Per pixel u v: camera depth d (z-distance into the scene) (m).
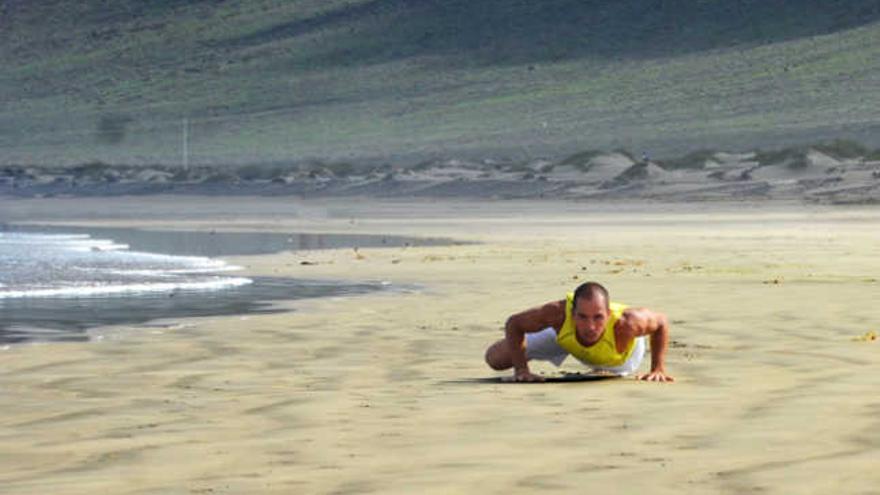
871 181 90.75
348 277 30.56
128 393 13.47
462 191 109.88
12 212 90.81
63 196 131.12
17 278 29.70
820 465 9.05
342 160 180.50
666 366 14.64
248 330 19.53
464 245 45.00
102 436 10.87
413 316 21.39
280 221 70.44
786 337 17.69
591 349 13.37
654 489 8.48
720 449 9.70
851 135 163.62
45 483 9.08
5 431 11.20
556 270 32.34
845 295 23.73
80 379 14.59
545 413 11.38
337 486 8.77
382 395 12.73
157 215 82.88
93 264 34.91
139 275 30.86
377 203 103.31
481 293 25.89
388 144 195.62
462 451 9.82
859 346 16.42
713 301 22.98
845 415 11.01
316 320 20.89
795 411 11.25
